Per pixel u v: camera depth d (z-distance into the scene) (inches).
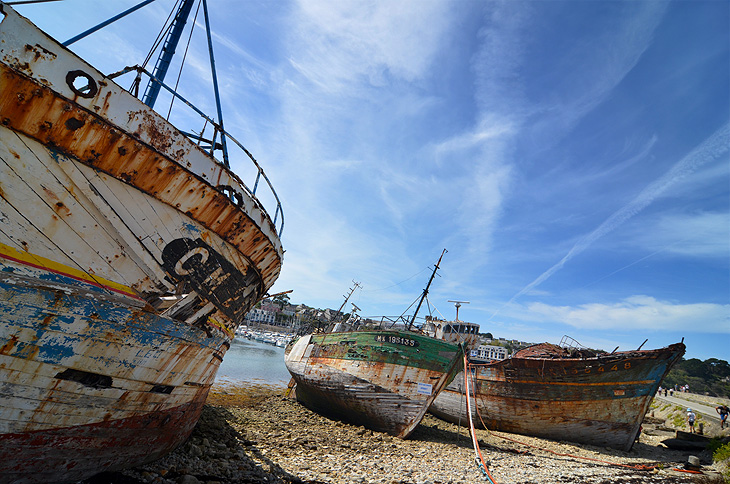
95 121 227.6
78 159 232.2
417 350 721.0
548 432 866.8
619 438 814.5
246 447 494.6
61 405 242.5
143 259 267.0
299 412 859.4
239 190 315.3
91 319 242.7
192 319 311.4
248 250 349.4
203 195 286.7
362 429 727.1
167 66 514.9
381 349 735.1
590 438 837.2
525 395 880.9
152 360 283.3
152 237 270.1
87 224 240.2
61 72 214.2
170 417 329.1
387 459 544.1
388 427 716.7
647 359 787.4
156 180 261.1
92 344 246.7
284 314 6195.9
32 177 219.1
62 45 214.8
